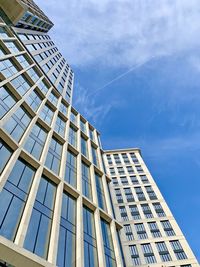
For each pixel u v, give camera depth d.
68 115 41.44
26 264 13.76
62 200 22.56
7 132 21.72
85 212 24.53
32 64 40.25
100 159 39.22
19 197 17.91
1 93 24.86
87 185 29.52
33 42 51.41
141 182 71.88
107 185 34.91
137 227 55.22
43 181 22.19
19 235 15.06
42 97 36.09
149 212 59.59
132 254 48.47
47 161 25.31
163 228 54.47
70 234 20.22
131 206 61.88
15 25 44.22
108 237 24.78
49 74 48.62
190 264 45.47
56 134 31.39
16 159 20.06
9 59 32.41
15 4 40.75
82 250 19.36
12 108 24.94
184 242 50.25
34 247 15.88
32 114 29.27
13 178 18.70
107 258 21.89
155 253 48.19
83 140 39.81
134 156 88.56
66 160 29.31
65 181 24.95
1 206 15.58
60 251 17.72
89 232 22.70
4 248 13.05
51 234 18.09
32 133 26.45
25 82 33.50
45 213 19.34
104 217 26.59
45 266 14.37
